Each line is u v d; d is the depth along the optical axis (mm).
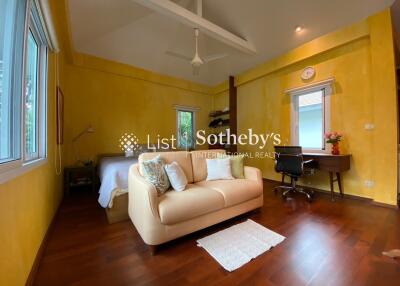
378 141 2689
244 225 2115
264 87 4488
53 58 2336
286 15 3125
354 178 3025
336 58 3199
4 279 945
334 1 2730
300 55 3609
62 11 2203
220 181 2439
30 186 1403
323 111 3389
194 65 3375
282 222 2186
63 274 1342
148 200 1587
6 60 1161
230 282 1269
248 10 3252
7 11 1164
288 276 1315
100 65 3938
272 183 4094
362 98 2918
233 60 4613
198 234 1918
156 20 3479
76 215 2410
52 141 2314
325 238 1812
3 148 1141
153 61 4430
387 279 1269
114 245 1724
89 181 3469
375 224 2080
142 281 1280
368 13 2709
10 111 1183
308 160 3113
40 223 1646
